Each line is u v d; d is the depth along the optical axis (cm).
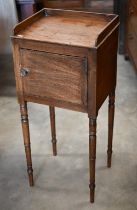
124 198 174
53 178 188
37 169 195
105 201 172
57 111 246
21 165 198
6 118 242
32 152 208
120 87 275
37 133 224
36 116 243
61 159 201
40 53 140
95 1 471
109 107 173
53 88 146
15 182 187
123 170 191
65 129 227
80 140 216
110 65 152
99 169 192
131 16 278
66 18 167
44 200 175
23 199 176
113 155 202
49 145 213
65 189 181
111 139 184
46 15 170
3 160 203
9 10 297
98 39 133
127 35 302
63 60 137
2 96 269
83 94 142
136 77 287
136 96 263
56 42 134
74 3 466
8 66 311
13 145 214
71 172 192
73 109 148
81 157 202
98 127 227
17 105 256
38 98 152
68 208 169
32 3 294
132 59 281
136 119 236
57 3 464
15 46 142
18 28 149
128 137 217
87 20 163
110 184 182
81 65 135
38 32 151
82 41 140
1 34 313
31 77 147
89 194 177
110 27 144
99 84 141
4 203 174
